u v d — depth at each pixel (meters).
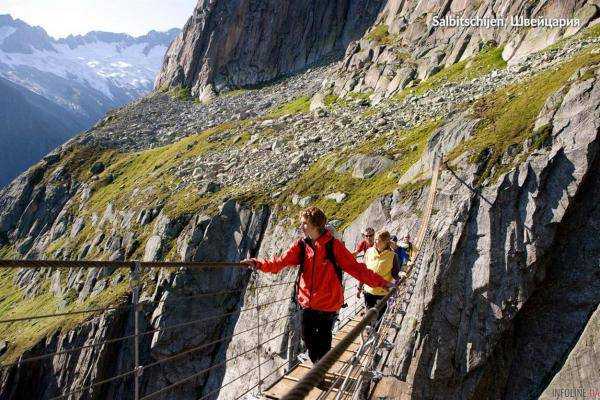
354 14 162.38
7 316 85.62
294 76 157.75
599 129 26.53
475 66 68.00
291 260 8.41
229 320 50.62
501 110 36.19
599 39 46.09
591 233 26.09
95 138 140.00
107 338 54.66
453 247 28.45
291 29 167.62
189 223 59.41
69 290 74.25
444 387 26.20
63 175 127.88
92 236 88.25
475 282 27.20
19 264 4.94
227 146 86.25
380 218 37.16
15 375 58.75
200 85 173.12
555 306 26.19
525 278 26.39
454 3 91.25
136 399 6.21
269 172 62.66
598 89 27.56
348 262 8.18
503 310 26.14
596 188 26.53
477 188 29.38
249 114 125.94
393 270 14.02
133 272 6.36
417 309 27.80
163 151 111.50
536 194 27.41
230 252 54.03
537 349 26.02
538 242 26.58
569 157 27.11
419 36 92.31
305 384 2.89
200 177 73.25
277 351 38.50
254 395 9.20
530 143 29.50
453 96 56.97
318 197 49.50
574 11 60.06
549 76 36.97
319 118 83.06
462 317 26.88
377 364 19.53
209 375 49.50
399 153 48.66
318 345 8.51
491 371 26.12
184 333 50.81
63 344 57.50
